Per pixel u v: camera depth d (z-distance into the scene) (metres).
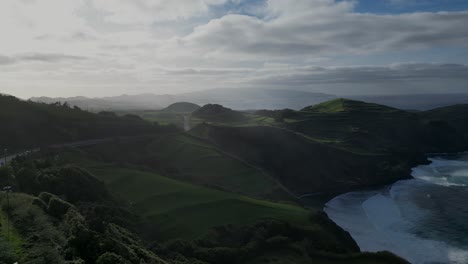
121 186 76.44
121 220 54.97
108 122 129.50
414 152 166.25
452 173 142.00
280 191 100.69
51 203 42.53
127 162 99.38
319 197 116.50
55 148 93.00
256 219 67.12
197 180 95.06
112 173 83.12
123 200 66.62
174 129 145.62
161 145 121.25
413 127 199.00
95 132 119.50
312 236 64.88
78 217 39.66
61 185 57.25
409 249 70.12
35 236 33.25
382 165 143.00
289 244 61.62
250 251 57.81
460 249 69.38
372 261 58.62
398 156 157.62
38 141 99.81
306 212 76.50
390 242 74.00
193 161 109.94
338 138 171.00
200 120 191.62
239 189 96.00
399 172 137.38
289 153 137.00
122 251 35.88
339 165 139.00
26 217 37.41
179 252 53.53
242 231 62.66
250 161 127.56
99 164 88.94
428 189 118.56
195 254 54.06
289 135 146.75
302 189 122.62
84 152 96.31
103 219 48.19
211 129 145.88
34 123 104.81
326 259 59.38
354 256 59.91
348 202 109.25
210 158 112.50
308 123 189.12
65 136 107.44
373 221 88.50
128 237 47.06
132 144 116.44
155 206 68.69
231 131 143.75
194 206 70.00
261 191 97.25
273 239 61.44
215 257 54.59
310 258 58.81
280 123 185.62
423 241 73.94
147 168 94.69
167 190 76.69
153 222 61.84
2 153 85.00
